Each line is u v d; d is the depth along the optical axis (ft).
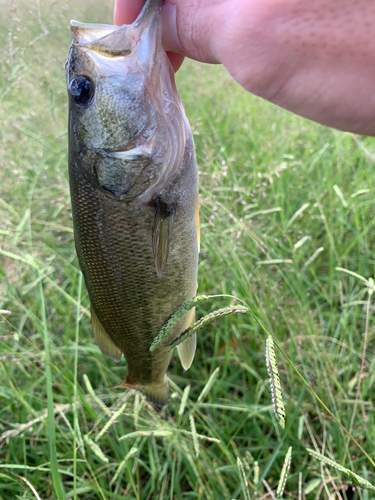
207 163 1.25
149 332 0.74
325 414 0.97
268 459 0.92
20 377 1.01
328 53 0.46
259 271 1.14
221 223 1.17
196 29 0.55
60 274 1.23
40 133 1.44
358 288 1.18
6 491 0.89
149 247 0.68
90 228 0.68
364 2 0.44
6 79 1.43
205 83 2.09
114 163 0.64
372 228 1.36
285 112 1.82
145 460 1.01
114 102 0.62
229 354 1.08
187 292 0.73
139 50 0.61
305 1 0.46
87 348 0.99
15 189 1.27
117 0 0.65
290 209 1.34
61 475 0.95
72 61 0.63
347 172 1.47
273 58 0.48
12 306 1.10
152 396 0.85
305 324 1.03
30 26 1.51
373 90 0.46
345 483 0.87
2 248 1.02
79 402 0.95
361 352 1.05
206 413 1.06
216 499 0.84
